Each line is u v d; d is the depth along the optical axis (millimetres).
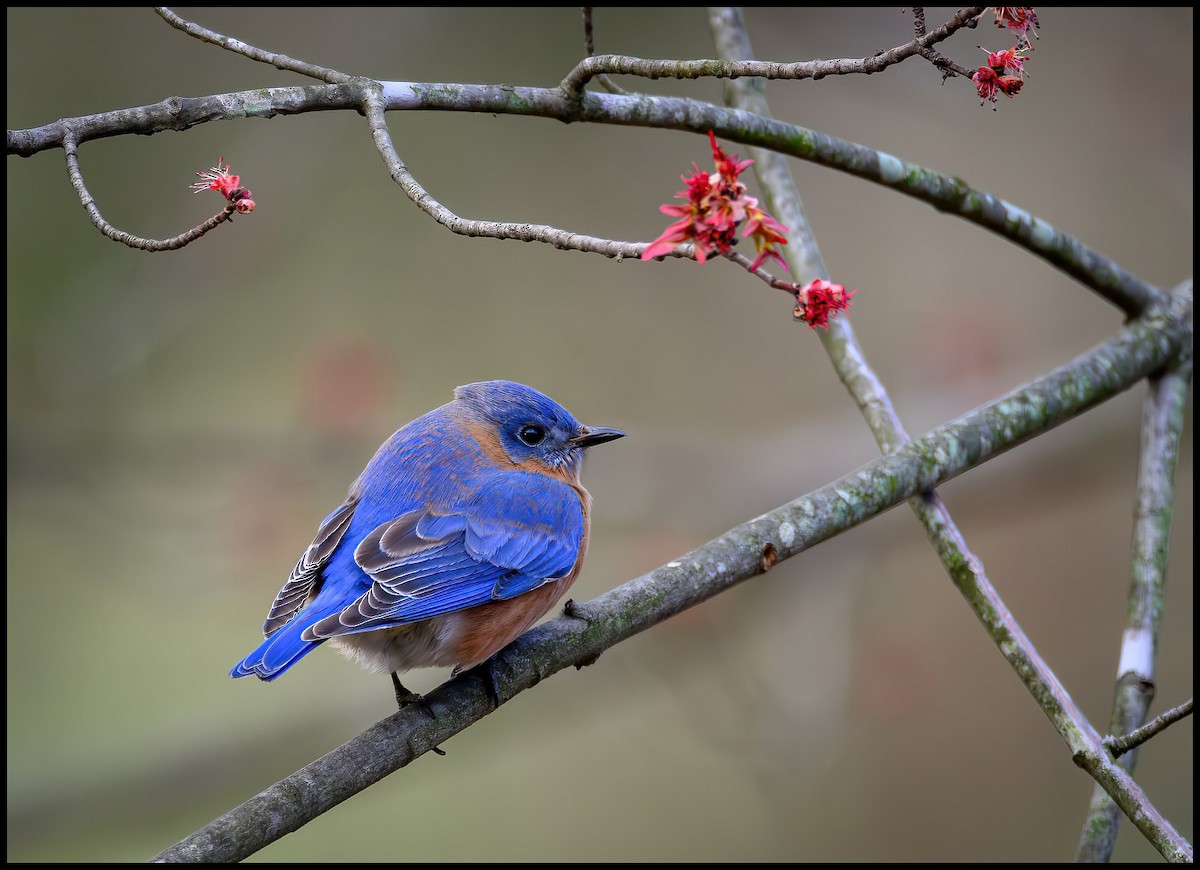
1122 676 7105
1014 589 13500
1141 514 7719
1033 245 8016
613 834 13086
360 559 7094
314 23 13852
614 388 14445
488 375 14148
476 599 7207
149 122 5734
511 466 8078
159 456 13023
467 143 14414
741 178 13289
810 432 14055
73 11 13609
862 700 12617
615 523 13586
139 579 12789
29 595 13109
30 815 11383
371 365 13359
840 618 12461
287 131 13477
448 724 6191
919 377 14031
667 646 12141
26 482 12820
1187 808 11844
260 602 13266
